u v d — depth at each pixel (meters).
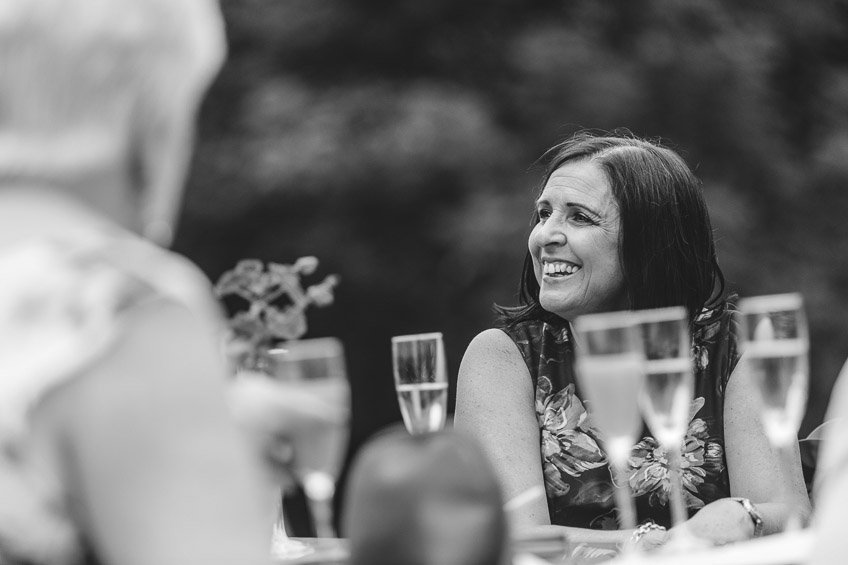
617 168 4.04
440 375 3.21
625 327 2.63
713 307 4.20
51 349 1.44
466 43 15.52
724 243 14.95
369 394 15.35
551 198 4.08
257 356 3.24
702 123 15.87
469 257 14.14
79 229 1.55
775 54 16.34
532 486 3.96
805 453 4.05
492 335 4.25
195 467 1.44
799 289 15.52
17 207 1.55
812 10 16.94
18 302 1.48
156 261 1.55
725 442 3.97
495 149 14.46
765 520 3.55
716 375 4.03
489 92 15.34
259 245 15.08
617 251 4.02
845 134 16.78
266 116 14.87
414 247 14.75
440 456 1.49
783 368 2.76
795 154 16.61
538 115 15.12
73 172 1.56
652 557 2.53
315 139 14.42
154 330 1.47
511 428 4.07
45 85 1.54
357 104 14.75
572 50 15.20
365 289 14.95
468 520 1.47
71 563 1.46
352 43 15.58
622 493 2.67
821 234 16.19
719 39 15.93
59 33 1.53
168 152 1.62
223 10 15.68
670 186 4.07
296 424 2.41
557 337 4.17
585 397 4.05
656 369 2.69
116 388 1.44
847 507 1.75
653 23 15.75
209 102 15.49
